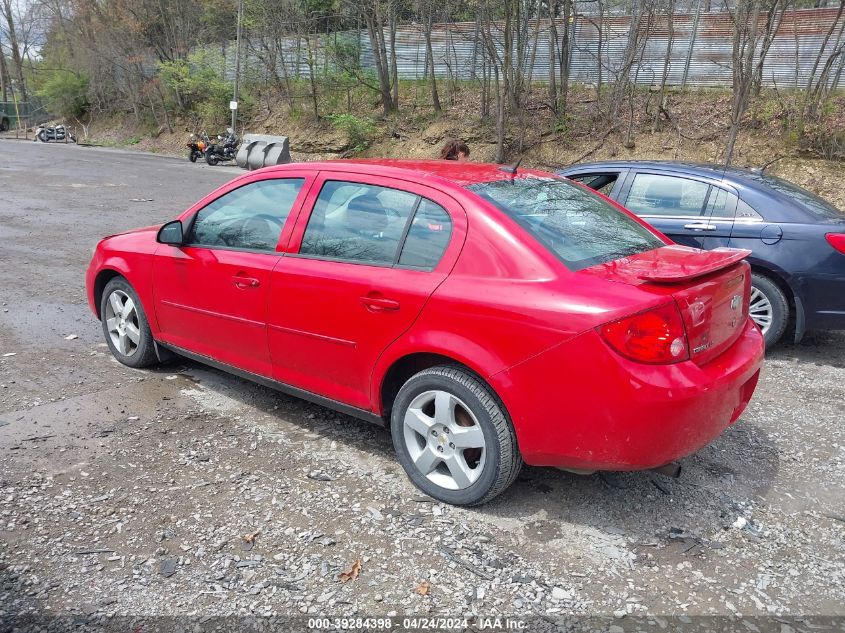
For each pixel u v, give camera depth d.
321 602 2.59
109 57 40.41
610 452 2.83
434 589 2.68
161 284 4.53
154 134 39.72
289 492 3.37
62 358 5.18
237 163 27.64
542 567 2.83
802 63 18.53
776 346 6.08
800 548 3.02
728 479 3.61
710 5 20.83
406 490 3.41
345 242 3.61
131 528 3.03
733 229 5.64
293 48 32.25
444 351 3.10
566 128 22.39
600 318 2.75
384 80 28.03
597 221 3.61
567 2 21.73
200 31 39.00
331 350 3.61
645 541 3.04
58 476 3.45
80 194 15.74
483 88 24.31
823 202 6.00
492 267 3.07
